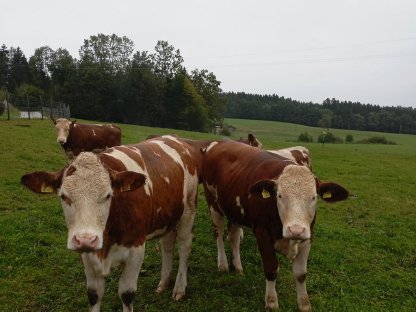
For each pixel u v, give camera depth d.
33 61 38.75
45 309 2.21
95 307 1.80
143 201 1.84
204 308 2.24
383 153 13.81
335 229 3.80
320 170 7.91
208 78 32.66
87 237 1.44
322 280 2.67
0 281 2.42
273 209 2.08
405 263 3.09
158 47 33.31
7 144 6.96
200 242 3.25
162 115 29.67
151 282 2.52
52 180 1.64
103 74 29.58
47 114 17.75
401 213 4.59
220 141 2.99
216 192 2.72
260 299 2.36
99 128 6.69
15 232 3.11
